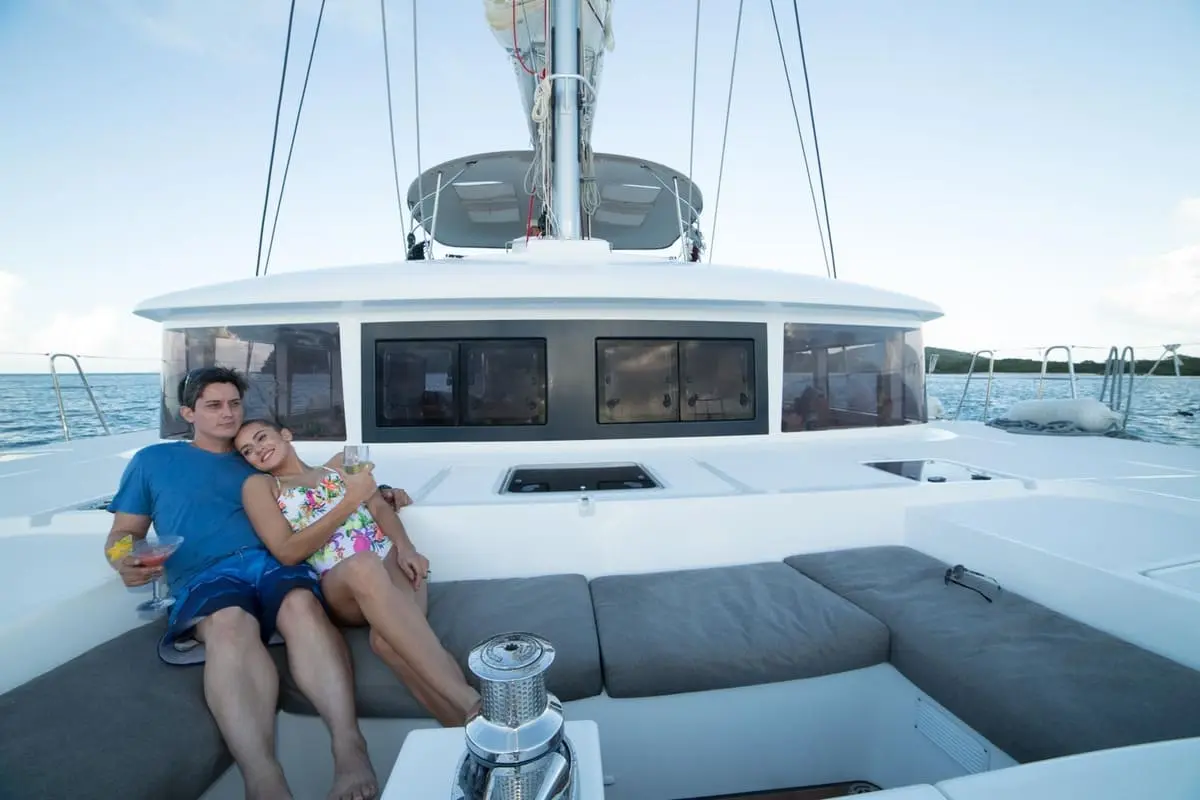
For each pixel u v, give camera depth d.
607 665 1.59
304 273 3.13
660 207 5.73
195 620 1.47
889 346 3.63
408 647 1.50
